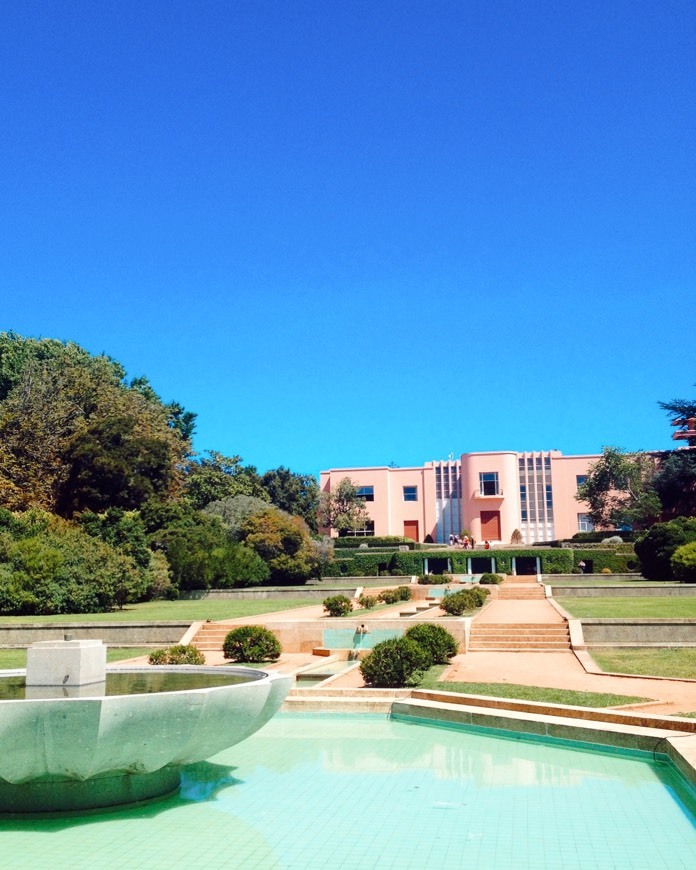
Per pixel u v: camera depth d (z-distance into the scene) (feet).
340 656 67.00
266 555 159.84
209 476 209.26
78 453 152.76
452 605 84.02
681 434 195.93
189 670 32.89
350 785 27.55
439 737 35.70
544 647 65.72
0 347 212.64
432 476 244.83
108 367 218.79
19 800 23.72
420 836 22.31
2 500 144.05
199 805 25.17
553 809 24.64
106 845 21.57
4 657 65.72
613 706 37.45
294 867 20.12
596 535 200.95
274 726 38.34
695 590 111.14
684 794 25.98
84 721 22.07
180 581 132.46
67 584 99.81
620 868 19.85
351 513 237.25
